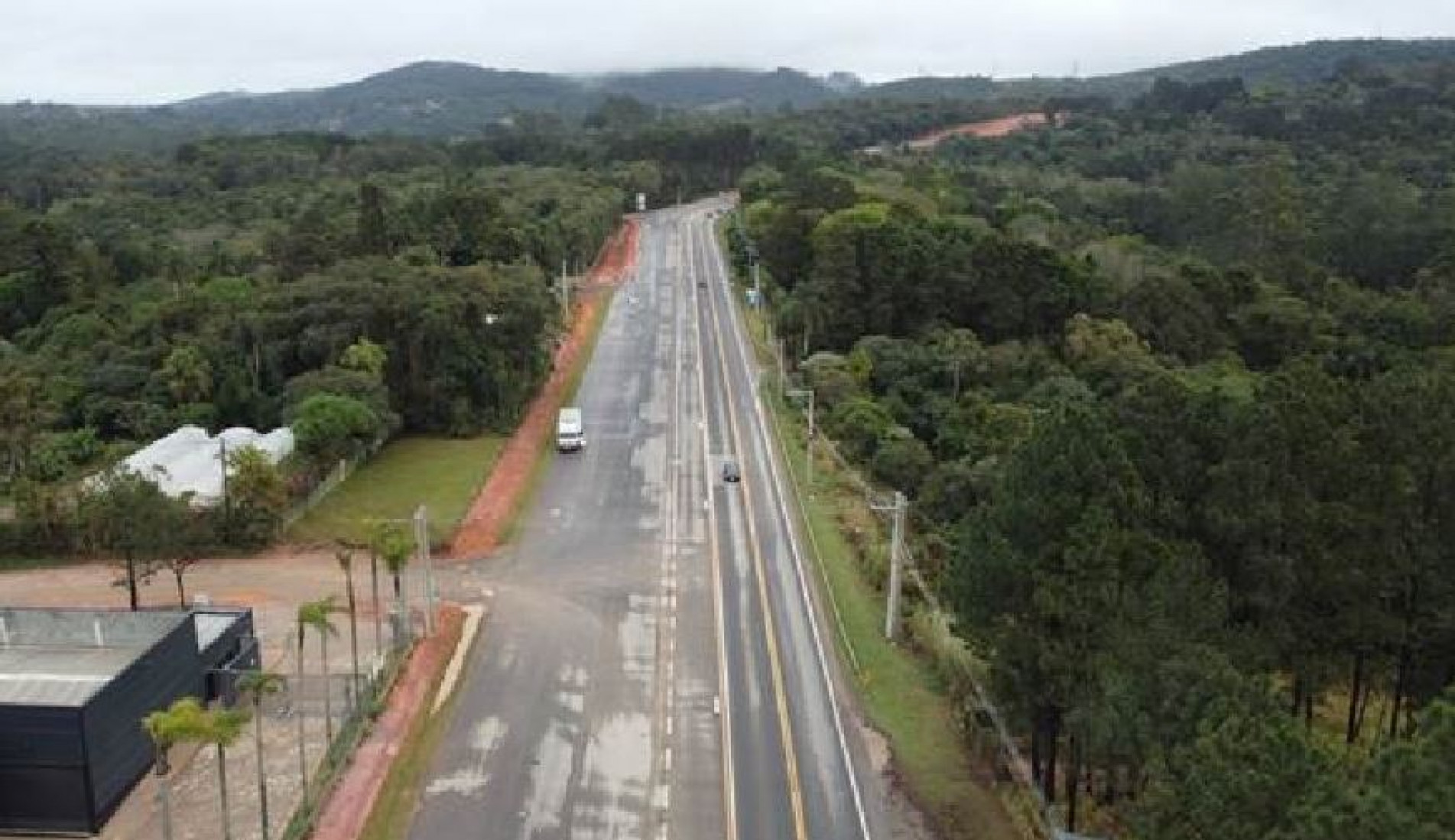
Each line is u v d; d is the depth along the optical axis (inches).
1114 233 7500.0
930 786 1817.2
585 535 2854.3
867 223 5049.2
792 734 1963.6
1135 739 1387.8
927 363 4315.9
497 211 5418.3
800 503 3095.5
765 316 5152.6
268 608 2391.7
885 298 4751.5
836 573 2632.9
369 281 3799.2
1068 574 1595.7
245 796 1737.2
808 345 4638.3
